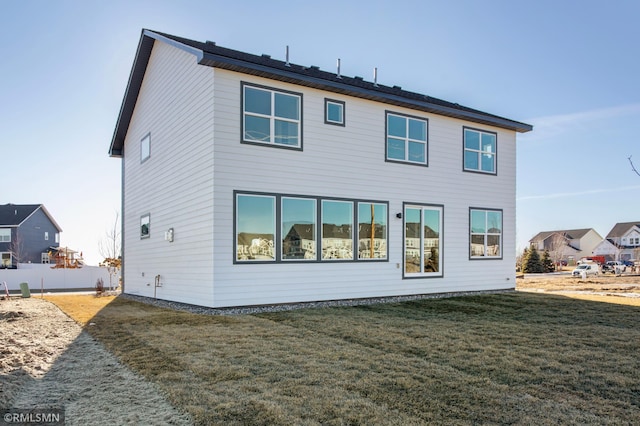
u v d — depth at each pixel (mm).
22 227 44312
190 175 12070
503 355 6062
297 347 6543
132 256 17078
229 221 10953
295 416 3916
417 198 14219
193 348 6488
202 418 3873
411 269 14062
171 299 13188
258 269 11258
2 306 12641
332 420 3836
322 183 12398
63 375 5234
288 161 11867
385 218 13539
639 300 12336
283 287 11602
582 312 10062
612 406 4207
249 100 11430
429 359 5871
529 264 43125
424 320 9062
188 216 12117
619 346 6605
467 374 5184
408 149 14148
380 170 13484
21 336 7672
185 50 11516
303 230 12016
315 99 12398
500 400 4344
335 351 6293
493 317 9477
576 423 3812
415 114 14328
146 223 15594
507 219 16422
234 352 6234
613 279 25797
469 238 15367
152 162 15078
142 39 14852
